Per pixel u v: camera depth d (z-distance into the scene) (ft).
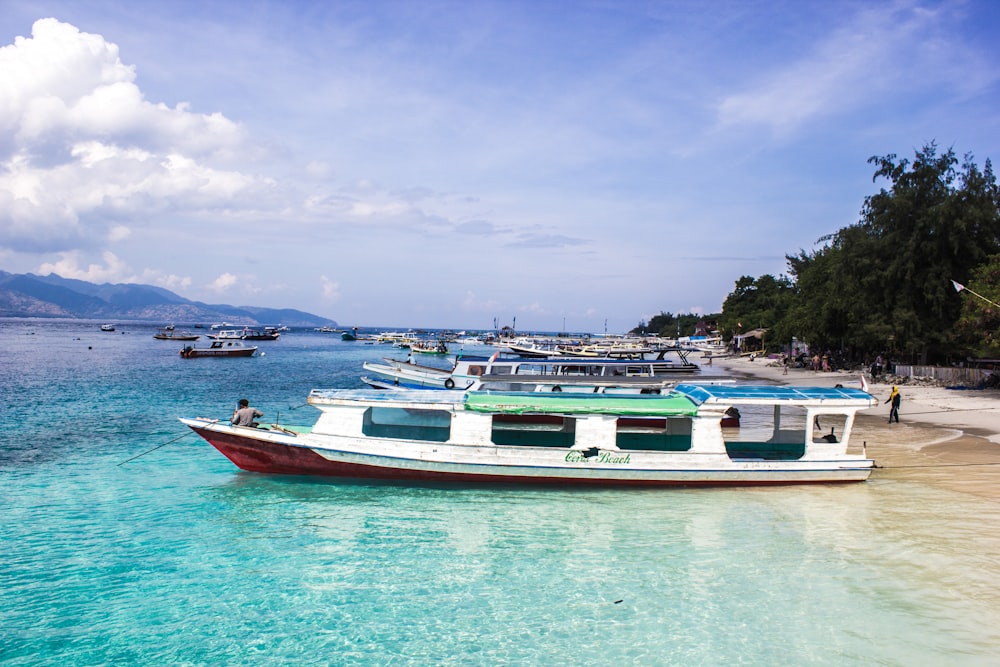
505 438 68.54
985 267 136.56
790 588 40.42
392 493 59.93
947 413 110.11
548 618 36.96
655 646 33.94
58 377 176.76
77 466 71.92
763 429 87.86
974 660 32.37
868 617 36.65
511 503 57.26
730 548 46.98
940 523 52.03
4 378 170.91
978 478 65.36
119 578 42.16
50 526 51.85
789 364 235.40
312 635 35.24
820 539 48.52
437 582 41.65
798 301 263.70
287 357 312.29
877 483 63.52
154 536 49.65
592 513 54.75
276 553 46.37
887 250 164.45
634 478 60.70
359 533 50.24
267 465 63.36
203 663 32.55
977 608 37.60
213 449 81.71
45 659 32.86
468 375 105.40
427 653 33.47
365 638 34.94
